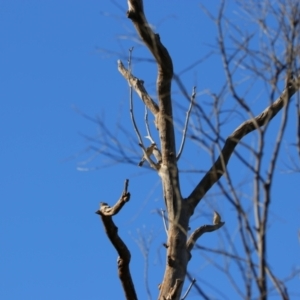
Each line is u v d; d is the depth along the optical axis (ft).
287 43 36.50
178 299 56.39
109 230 57.67
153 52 56.03
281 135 34.32
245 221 33.63
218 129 35.65
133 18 53.72
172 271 57.67
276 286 33.22
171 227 58.90
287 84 35.99
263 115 56.95
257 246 33.37
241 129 58.34
